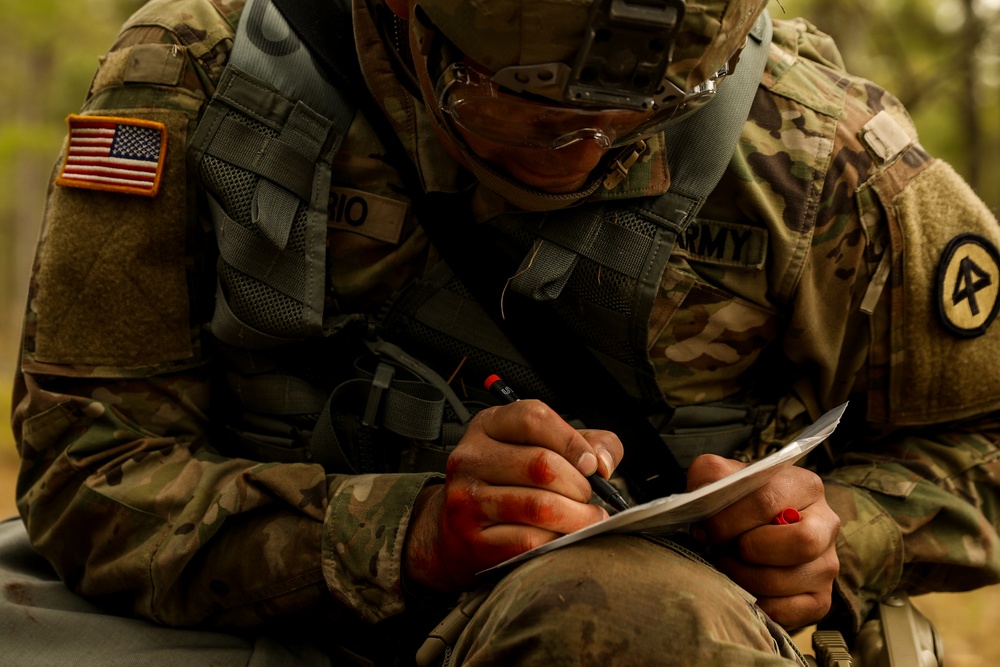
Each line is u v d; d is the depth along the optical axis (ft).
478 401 3.72
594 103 2.72
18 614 3.49
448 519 2.93
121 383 3.68
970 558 3.75
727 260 3.61
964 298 3.71
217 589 3.46
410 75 3.47
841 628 3.72
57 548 3.67
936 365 3.73
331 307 3.73
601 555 2.63
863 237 3.66
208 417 3.94
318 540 3.31
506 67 2.72
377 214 3.64
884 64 21.17
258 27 3.56
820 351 3.77
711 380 3.87
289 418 3.75
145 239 3.57
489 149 3.04
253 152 3.45
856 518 3.68
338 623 3.69
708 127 3.45
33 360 3.70
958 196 3.78
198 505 3.48
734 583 2.90
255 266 3.45
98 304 3.61
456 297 3.64
